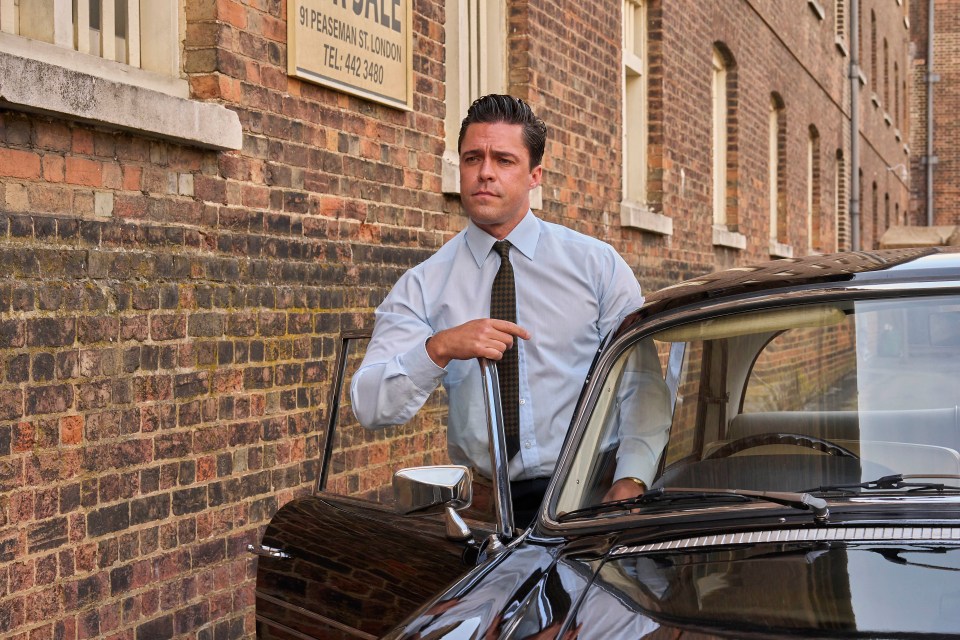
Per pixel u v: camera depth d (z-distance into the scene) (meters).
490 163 3.00
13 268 3.52
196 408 4.27
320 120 5.08
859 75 22.89
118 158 3.95
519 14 7.32
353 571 2.90
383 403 2.80
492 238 3.05
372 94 5.41
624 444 2.57
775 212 16.28
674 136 10.66
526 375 2.98
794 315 2.52
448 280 3.08
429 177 5.99
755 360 2.51
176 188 4.21
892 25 30.56
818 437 2.39
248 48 4.61
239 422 4.49
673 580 2.05
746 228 13.81
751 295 2.60
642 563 2.16
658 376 2.61
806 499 2.20
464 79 7.06
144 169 4.06
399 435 2.97
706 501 2.34
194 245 4.29
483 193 3.00
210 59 4.43
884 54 29.33
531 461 2.94
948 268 2.51
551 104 7.67
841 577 1.95
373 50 5.43
